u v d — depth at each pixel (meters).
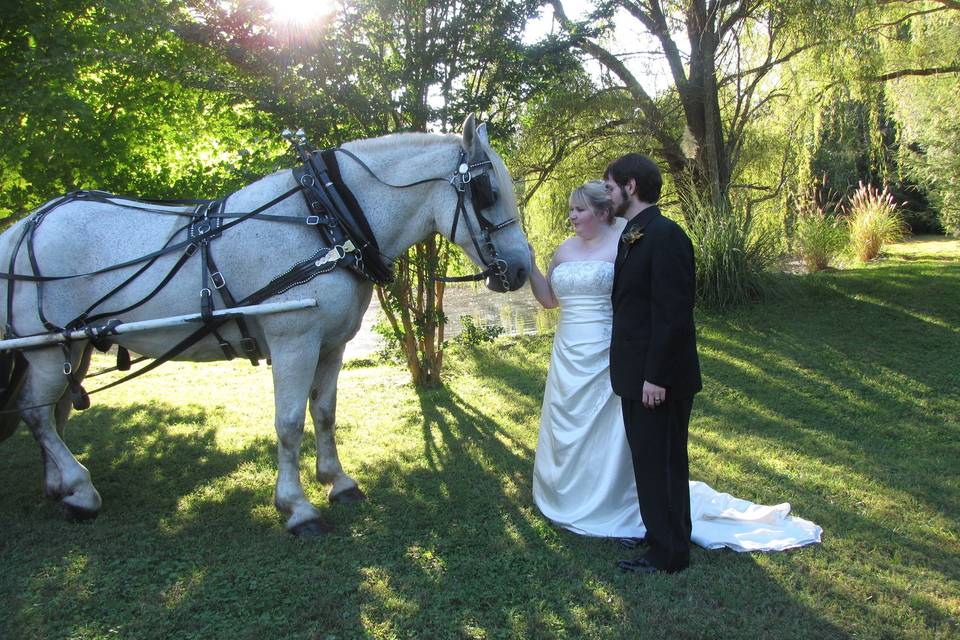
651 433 2.97
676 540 2.97
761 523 3.39
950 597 2.79
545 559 3.13
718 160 10.51
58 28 5.72
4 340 3.30
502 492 3.95
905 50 11.08
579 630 2.61
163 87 6.18
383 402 6.09
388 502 3.84
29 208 6.27
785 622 2.62
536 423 5.41
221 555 3.21
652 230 2.92
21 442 5.05
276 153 5.73
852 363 6.64
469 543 3.31
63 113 5.51
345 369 7.80
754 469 4.24
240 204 3.32
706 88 9.76
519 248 3.31
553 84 6.28
